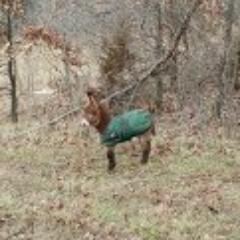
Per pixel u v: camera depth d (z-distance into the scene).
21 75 41.12
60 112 31.20
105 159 21.55
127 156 21.56
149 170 19.88
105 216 15.32
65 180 19.09
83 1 30.89
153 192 17.44
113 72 28.41
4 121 32.31
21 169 20.80
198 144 23.00
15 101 31.70
